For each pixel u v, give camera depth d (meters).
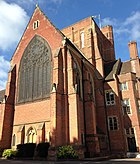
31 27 37.72
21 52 36.81
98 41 50.50
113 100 37.56
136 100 36.16
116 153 33.19
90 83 37.25
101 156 29.27
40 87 30.97
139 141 32.97
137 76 38.50
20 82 34.25
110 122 36.16
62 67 29.44
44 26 35.62
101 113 36.47
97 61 44.66
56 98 26.12
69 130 25.97
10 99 32.88
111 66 44.53
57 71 28.17
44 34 34.81
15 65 36.16
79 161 21.72
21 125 30.38
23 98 32.34
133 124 34.59
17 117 31.56
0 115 31.45
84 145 28.50
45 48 33.34
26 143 27.12
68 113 26.88
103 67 43.91
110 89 38.84
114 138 34.69
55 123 24.69
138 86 37.31
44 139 26.77
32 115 29.77
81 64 35.06
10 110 32.19
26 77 33.81
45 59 32.41
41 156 24.53
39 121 28.44
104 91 39.44
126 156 31.72
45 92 29.94
